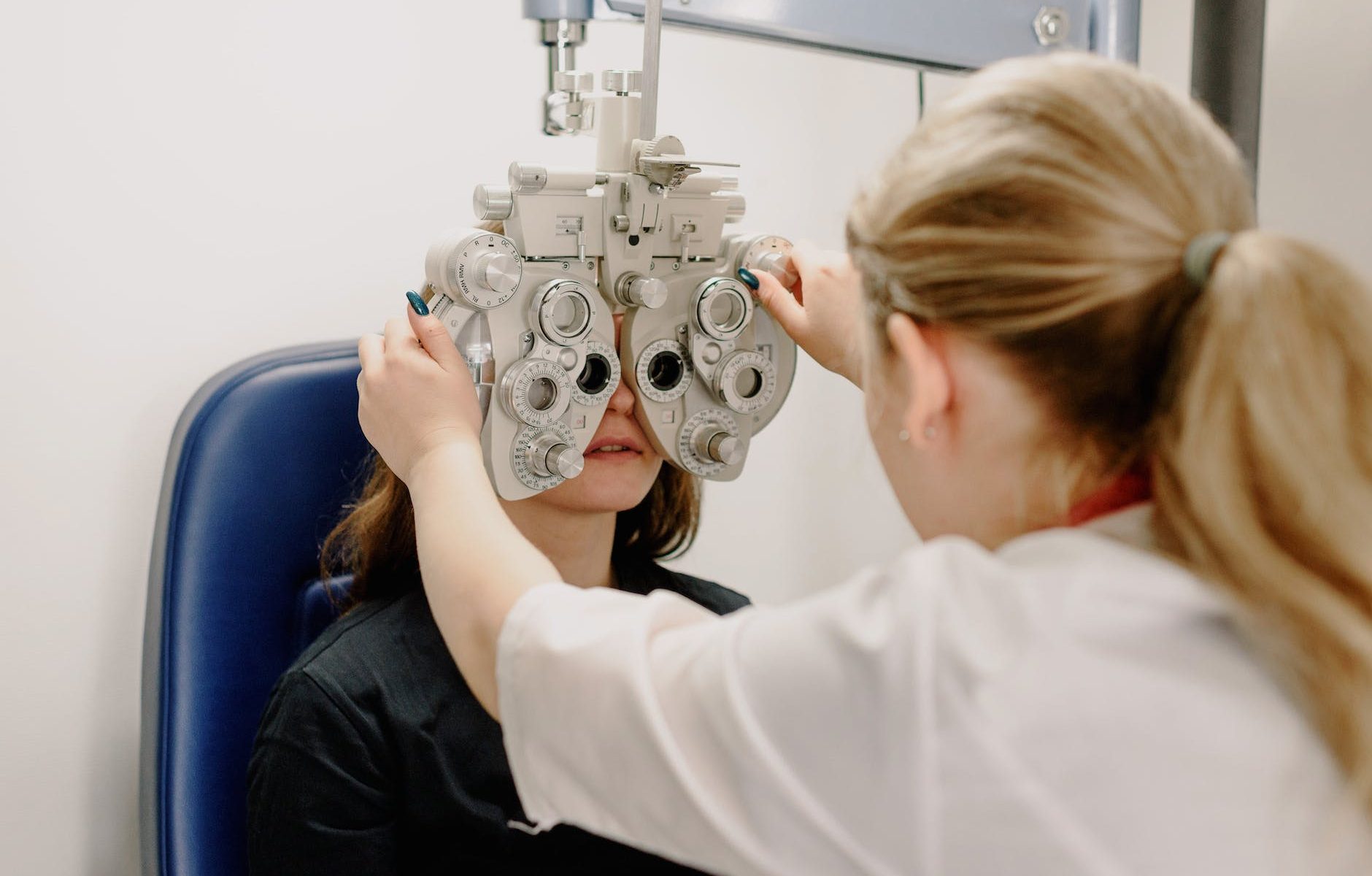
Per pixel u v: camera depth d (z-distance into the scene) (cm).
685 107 138
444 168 124
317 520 106
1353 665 44
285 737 80
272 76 112
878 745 46
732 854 50
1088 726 44
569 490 86
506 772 84
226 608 99
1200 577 47
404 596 90
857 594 50
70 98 103
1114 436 51
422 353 68
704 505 152
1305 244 45
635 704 50
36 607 107
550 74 76
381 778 82
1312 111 140
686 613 58
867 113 155
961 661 45
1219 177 50
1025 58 52
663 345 79
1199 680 45
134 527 111
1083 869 44
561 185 72
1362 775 45
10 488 105
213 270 112
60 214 104
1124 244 47
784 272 82
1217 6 83
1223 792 44
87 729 112
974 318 49
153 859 94
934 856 45
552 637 54
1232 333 44
